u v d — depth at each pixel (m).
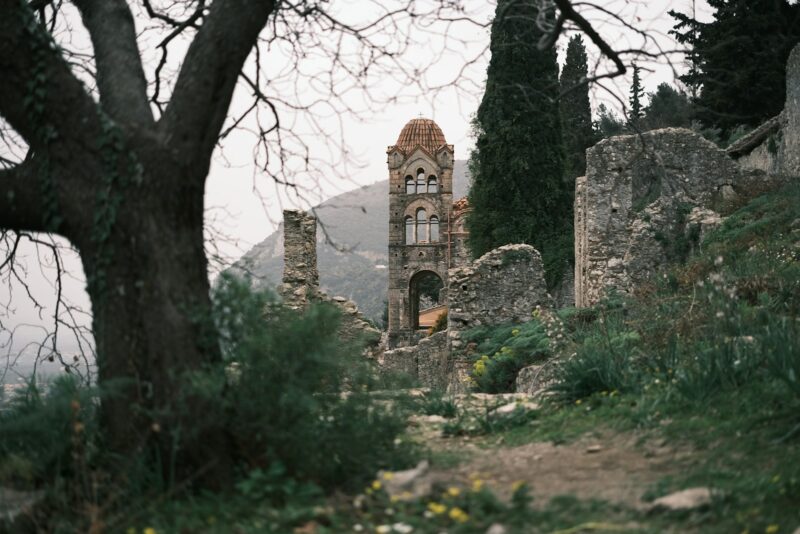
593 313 19.83
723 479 5.71
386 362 31.14
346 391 7.92
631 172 26.72
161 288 6.05
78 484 5.89
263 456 5.97
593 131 39.66
